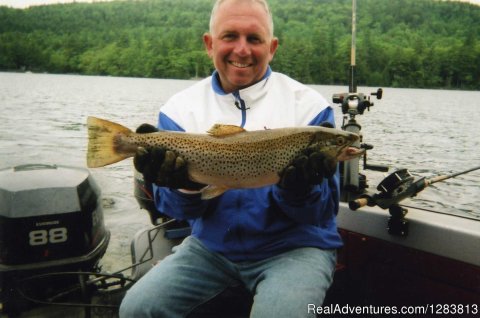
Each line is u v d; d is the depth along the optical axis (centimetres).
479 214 309
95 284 120
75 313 111
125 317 85
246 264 92
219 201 94
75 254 114
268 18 99
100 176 374
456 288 98
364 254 113
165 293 87
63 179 117
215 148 90
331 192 91
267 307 79
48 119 856
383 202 101
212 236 94
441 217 104
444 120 1055
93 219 120
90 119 91
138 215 268
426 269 102
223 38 97
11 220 107
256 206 91
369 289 113
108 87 2312
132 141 91
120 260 195
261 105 100
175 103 104
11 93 1630
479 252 94
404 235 105
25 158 467
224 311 102
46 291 113
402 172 102
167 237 133
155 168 85
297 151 89
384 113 1204
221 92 101
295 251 90
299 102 100
